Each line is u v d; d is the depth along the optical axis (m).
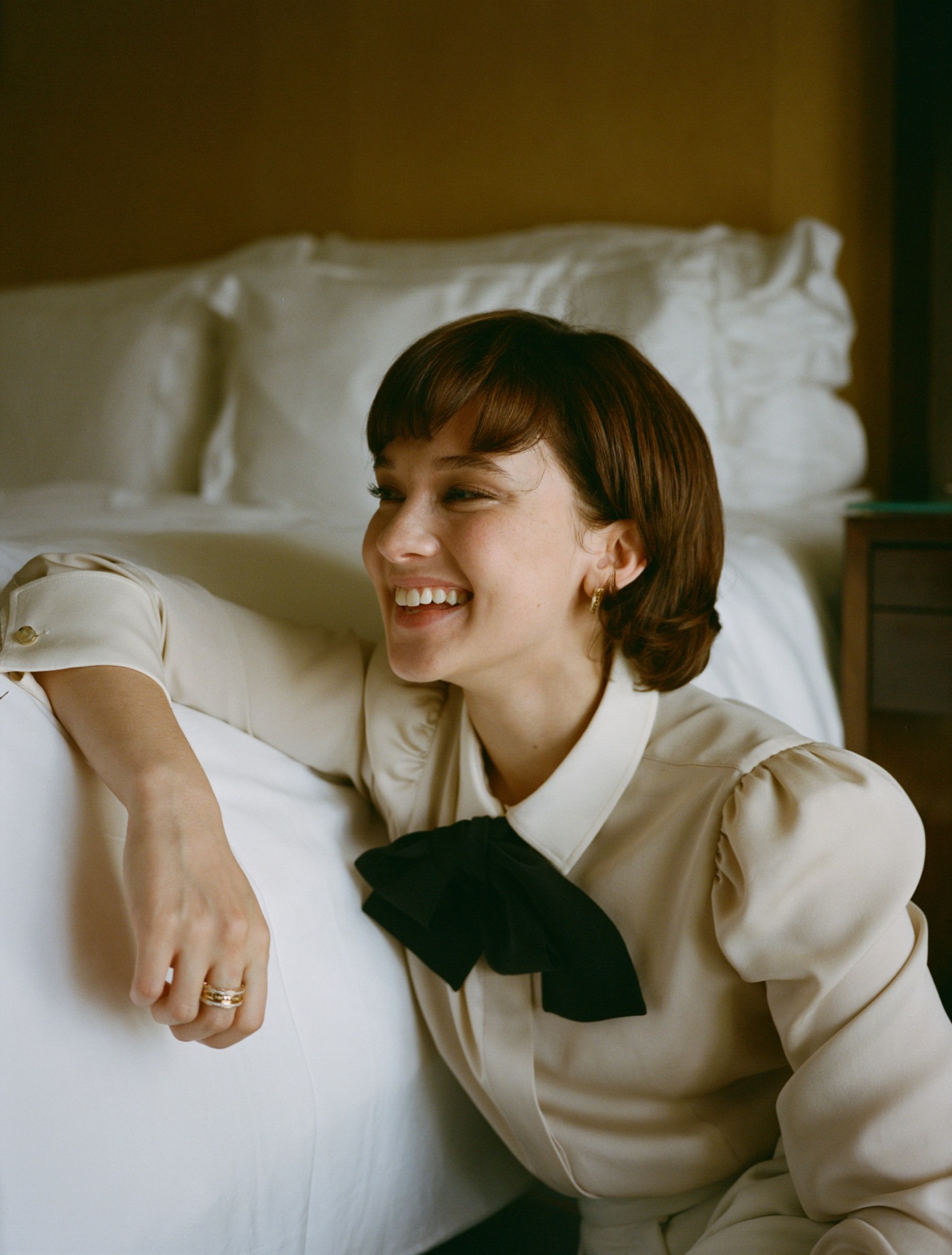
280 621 0.95
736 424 1.99
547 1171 0.88
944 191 2.03
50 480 2.29
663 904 0.78
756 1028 0.80
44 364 2.37
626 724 0.84
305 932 0.81
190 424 2.25
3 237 3.20
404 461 0.81
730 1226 0.76
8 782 0.69
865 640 1.49
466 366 0.78
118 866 0.72
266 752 0.90
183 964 0.63
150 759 0.69
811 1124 0.71
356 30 2.68
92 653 0.75
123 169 3.02
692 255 2.04
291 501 1.98
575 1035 0.82
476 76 2.55
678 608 0.86
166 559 1.04
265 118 2.81
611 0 2.39
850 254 2.22
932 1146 0.67
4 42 3.13
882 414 2.21
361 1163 0.81
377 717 0.92
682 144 2.34
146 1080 0.67
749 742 0.79
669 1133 0.81
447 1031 0.88
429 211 2.63
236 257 2.56
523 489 0.78
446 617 0.80
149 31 2.94
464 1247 1.24
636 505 0.82
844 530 1.50
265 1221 0.73
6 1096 0.61
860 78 2.18
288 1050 0.76
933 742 1.45
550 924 0.80
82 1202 0.62
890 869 0.71
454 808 0.90
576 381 0.81
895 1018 0.69
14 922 0.65
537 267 2.07
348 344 2.02
